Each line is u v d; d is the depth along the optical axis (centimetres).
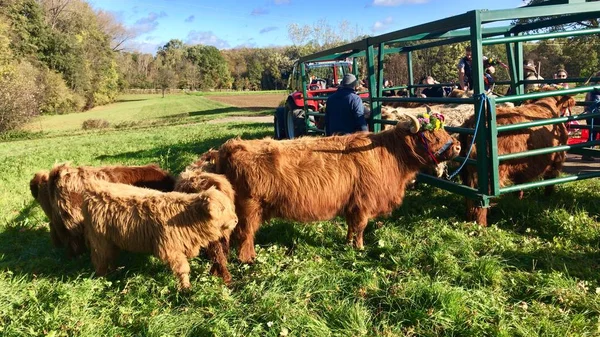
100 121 4191
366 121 730
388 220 618
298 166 509
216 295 420
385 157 538
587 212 583
